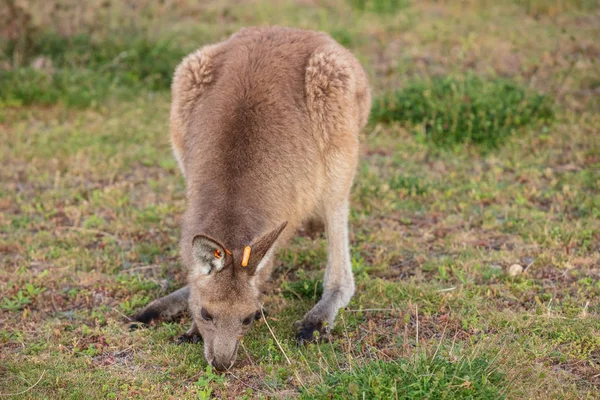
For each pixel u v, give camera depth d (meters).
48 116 21.41
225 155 11.31
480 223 15.66
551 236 14.69
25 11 25.23
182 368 11.21
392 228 15.62
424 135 19.70
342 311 11.73
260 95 11.95
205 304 10.54
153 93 23.38
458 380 9.80
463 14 29.22
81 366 11.33
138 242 15.36
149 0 28.30
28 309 12.92
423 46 25.91
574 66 23.64
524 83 22.44
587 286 12.92
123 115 21.64
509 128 19.69
